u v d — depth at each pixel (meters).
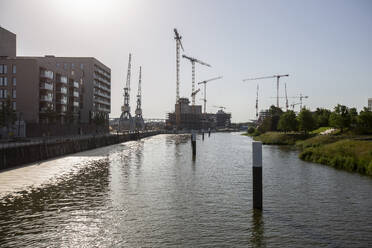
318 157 52.88
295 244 18.56
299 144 83.56
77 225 21.53
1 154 43.78
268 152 70.12
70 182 36.03
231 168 48.19
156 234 20.03
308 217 23.25
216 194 30.42
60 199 28.22
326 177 38.06
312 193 30.36
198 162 56.25
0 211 24.52
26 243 18.56
